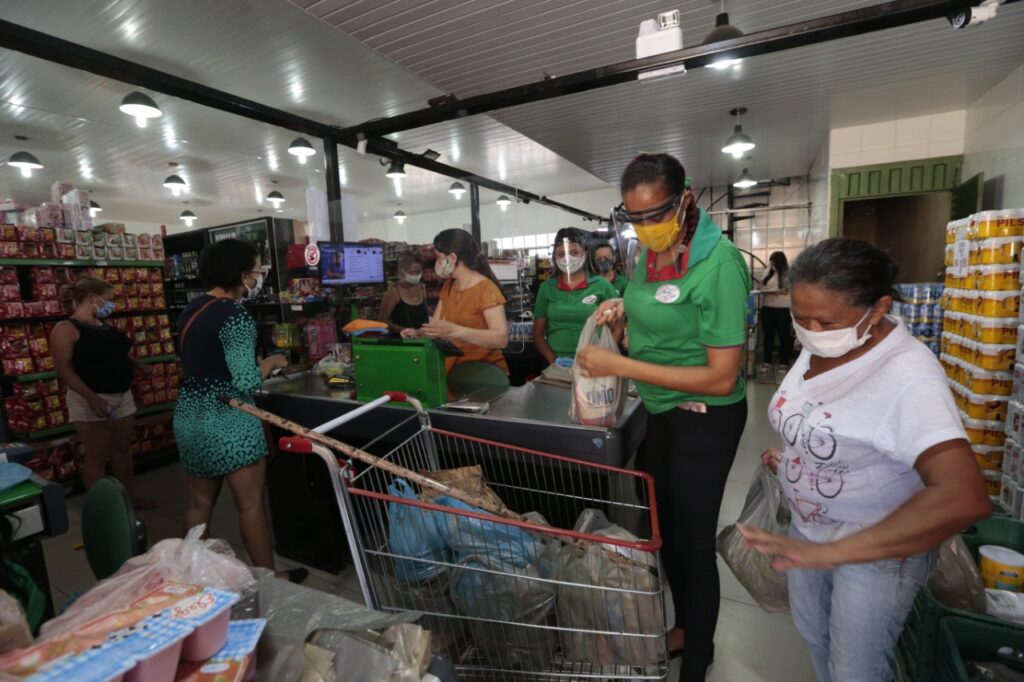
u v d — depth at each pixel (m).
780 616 2.08
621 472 1.62
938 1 1.79
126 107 4.13
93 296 3.22
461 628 1.43
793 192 9.09
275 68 4.30
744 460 3.76
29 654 0.64
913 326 3.75
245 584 0.93
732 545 1.64
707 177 8.80
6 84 4.44
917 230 7.38
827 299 0.97
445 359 2.37
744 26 3.19
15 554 1.08
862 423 1.01
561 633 1.41
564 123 5.32
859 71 4.11
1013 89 4.12
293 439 1.35
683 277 1.39
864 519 1.08
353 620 0.92
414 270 2.66
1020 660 1.20
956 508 0.82
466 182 3.32
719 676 1.78
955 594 1.36
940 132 5.39
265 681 0.80
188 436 2.01
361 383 2.24
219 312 1.98
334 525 2.46
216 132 6.05
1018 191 4.04
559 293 3.02
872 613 1.07
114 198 9.98
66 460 3.78
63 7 3.30
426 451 1.90
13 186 8.30
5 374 3.56
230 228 4.71
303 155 5.87
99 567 1.32
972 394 2.79
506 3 2.84
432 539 1.50
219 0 3.25
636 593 1.29
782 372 6.71
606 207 11.31
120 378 3.37
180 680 0.70
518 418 1.91
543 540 1.52
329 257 2.87
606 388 1.71
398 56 3.47
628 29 3.17
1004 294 2.65
